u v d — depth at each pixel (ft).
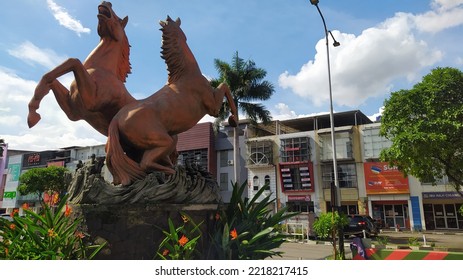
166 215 14.11
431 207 80.28
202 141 103.55
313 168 91.40
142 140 15.12
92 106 15.80
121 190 14.20
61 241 12.74
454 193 75.72
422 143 39.29
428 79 42.55
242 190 17.28
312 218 54.34
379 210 83.71
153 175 14.70
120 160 14.98
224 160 103.86
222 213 16.14
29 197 139.03
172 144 16.03
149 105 15.53
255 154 98.02
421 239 57.31
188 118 16.57
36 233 13.41
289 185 93.09
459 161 40.73
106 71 16.93
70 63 14.87
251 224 15.44
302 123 101.19
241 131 103.96
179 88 16.61
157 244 13.64
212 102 17.63
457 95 39.75
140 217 13.75
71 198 15.40
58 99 16.97
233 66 67.87
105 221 13.73
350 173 87.30
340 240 27.73
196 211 14.83
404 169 45.65
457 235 66.64
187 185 15.33
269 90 66.95
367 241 22.17
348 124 99.25
